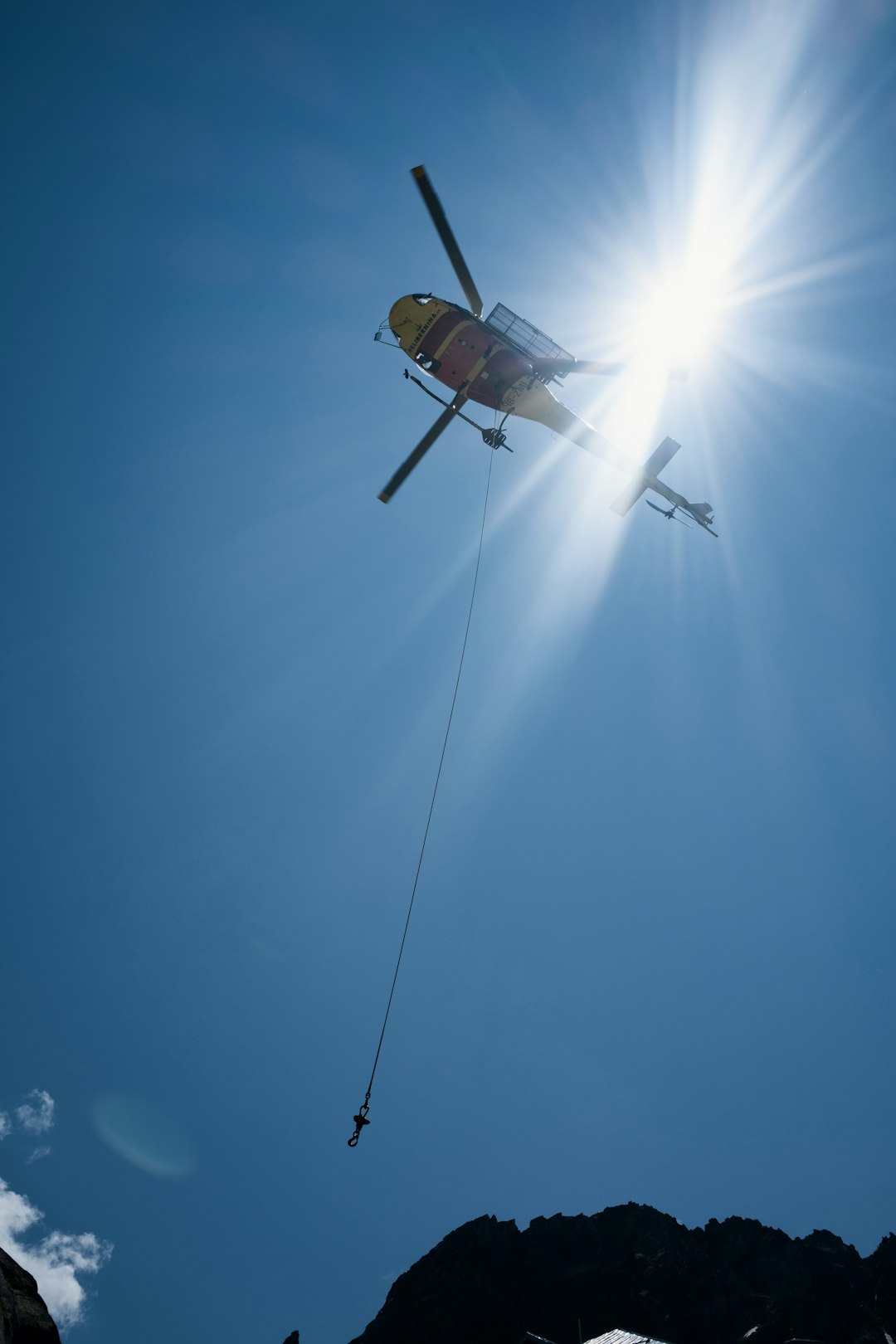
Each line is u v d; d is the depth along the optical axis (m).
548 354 31.81
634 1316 36.31
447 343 31.58
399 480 33.19
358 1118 24.00
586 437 34.81
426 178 28.91
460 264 30.19
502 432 33.03
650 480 36.47
